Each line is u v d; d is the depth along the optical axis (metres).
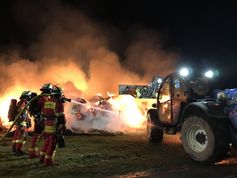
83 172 6.29
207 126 6.66
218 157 6.61
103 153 7.88
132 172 6.26
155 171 6.31
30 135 10.54
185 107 7.38
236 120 6.48
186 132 7.16
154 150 8.26
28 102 7.41
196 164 6.84
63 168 6.57
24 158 7.45
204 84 7.85
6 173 6.26
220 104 6.69
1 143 9.23
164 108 8.64
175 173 6.16
